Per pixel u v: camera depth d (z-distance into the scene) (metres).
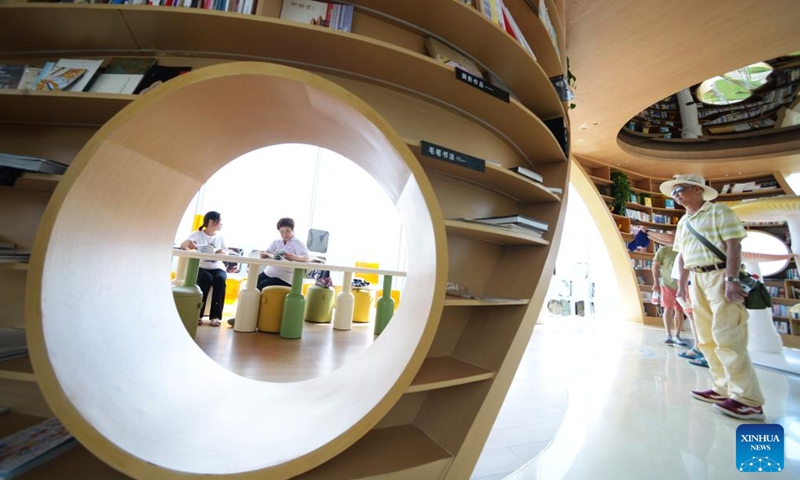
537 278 1.30
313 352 2.35
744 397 1.69
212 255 2.08
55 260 0.68
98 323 0.85
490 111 1.35
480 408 1.03
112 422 0.71
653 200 7.14
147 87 1.03
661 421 1.60
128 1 1.00
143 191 0.99
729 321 1.80
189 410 0.96
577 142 5.86
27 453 0.77
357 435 0.78
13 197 1.09
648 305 6.49
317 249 4.07
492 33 1.23
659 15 3.18
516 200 1.62
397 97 1.29
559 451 1.27
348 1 1.22
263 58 1.14
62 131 1.14
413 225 1.16
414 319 1.03
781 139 5.46
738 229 1.78
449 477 0.95
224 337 2.64
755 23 3.19
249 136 1.18
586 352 3.27
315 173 5.61
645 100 4.55
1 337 0.89
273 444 0.82
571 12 3.20
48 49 1.13
